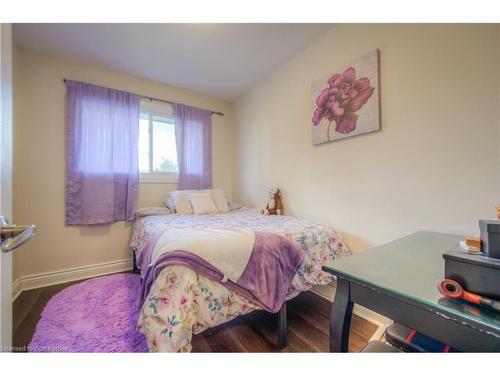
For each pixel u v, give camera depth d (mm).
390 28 1528
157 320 929
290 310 1707
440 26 1296
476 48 1169
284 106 2482
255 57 2344
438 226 1315
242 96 3223
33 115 2135
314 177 2143
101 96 2416
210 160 3207
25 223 2092
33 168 2133
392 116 1525
